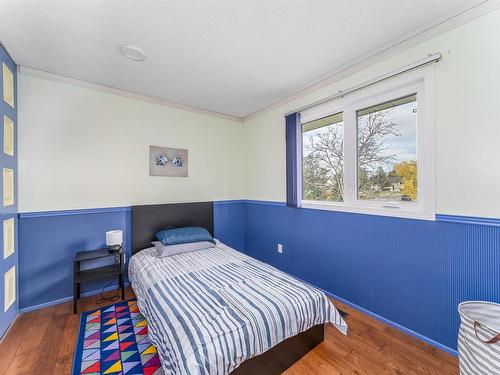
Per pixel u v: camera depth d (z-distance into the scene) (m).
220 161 3.64
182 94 2.88
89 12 1.53
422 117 1.81
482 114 1.49
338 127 2.50
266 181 3.39
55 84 2.38
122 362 1.56
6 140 1.94
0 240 1.80
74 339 1.80
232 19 1.61
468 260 1.56
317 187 2.76
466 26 1.55
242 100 3.09
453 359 1.58
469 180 1.55
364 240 2.17
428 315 1.75
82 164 2.52
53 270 2.35
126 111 2.81
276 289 1.71
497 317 1.38
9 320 1.95
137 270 2.27
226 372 1.18
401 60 1.88
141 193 2.92
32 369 1.50
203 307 1.48
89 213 2.56
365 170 2.24
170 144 3.16
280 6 1.50
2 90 1.87
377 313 2.07
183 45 1.90
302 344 1.62
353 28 1.71
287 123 2.90
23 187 2.21
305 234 2.78
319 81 2.53
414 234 1.83
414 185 1.89
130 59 2.10
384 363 1.57
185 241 2.79
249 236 3.77
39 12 1.52
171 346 1.24
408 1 1.46
